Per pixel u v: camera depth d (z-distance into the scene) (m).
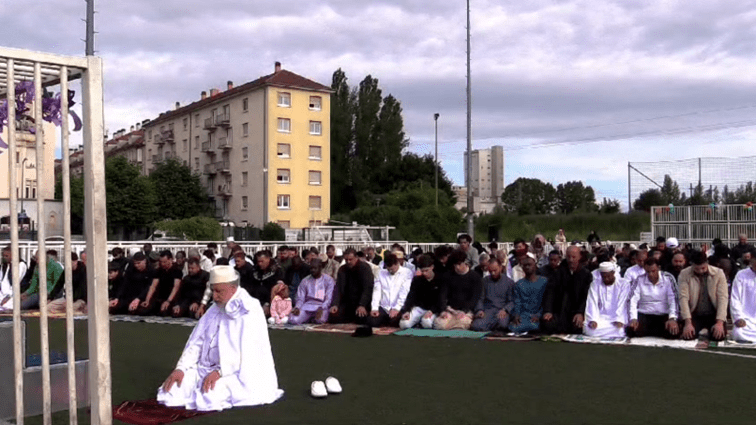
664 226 24.09
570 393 6.90
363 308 12.27
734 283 10.13
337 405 6.50
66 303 4.57
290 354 9.41
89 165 4.69
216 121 64.19
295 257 14.10
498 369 8.20
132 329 12.09
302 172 59.81
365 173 77.75
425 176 76.69
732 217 22.78
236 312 6.58
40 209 4.43
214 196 64.75
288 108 59.06
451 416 6.07
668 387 7.13
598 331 10.61
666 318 10.52
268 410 6.33
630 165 27.19
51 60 4.49
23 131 5.35
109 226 56.12
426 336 11.05
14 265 4.45
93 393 4.76
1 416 5.63
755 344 9.76
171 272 13.91
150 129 77.81
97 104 4.70
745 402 6.47
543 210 91.50
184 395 6.53
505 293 11.69
